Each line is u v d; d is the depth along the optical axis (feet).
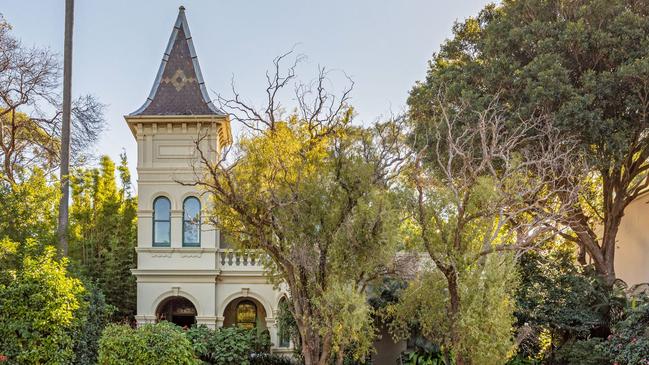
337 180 51.03
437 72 73.87
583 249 77.30
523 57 67.26
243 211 51.08
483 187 45.80
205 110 83.87
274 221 51.52
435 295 48.52
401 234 51.08
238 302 88.07
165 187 83.05
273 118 53.57
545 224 63.36
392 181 52.16
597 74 62.90
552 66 60.08
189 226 83.30
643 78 57.36
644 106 59.26
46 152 94.84
